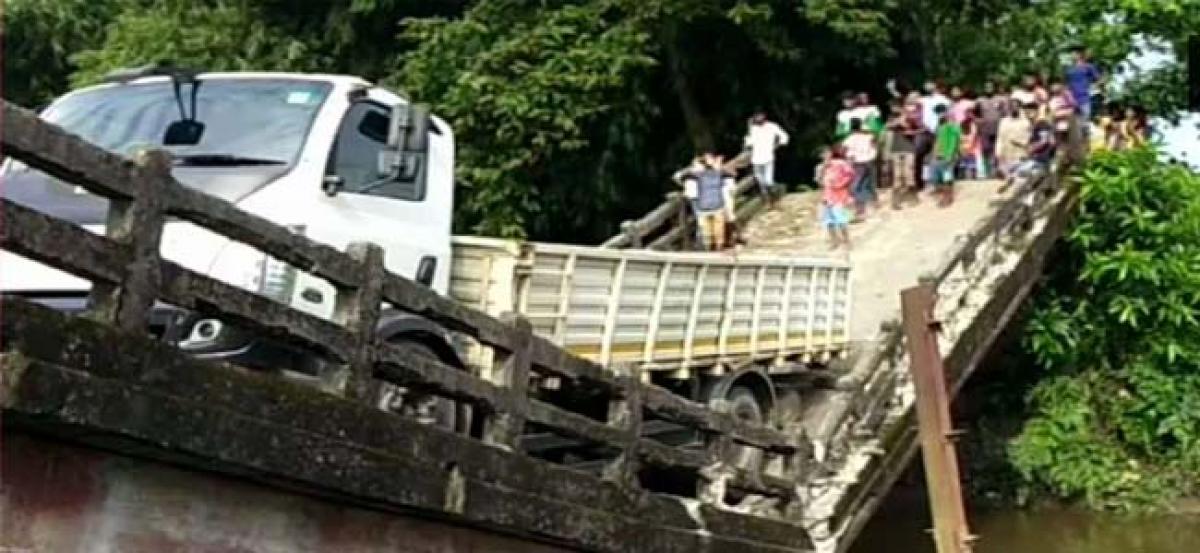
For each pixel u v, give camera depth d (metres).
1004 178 22.19
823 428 12.58
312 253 6.44
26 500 5.31
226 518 6.21
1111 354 21.30
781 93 26.03
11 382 4.93
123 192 5.55
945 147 21.56
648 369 11.38
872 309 17.84
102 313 5.47
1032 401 21.22
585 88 22.59
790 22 25.38
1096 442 20.66
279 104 8.09
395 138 7.98
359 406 6.62
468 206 23.20
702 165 19.56
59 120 8.29
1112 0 25.91
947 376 15.66
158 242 5.70
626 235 17.91
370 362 6.77
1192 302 20.55
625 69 23.23
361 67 25.61
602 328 10.73
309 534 6.69
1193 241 20.72
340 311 6.72
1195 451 20.09
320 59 25.48
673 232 18.94
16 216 5.15
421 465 6.99
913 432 13.80
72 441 5.45
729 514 9.88
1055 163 20.58
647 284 11.31
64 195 7.25
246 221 6.11
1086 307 21.17
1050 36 27.77
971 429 21.34
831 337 14.77
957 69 28.09
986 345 16.98
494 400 7.63
